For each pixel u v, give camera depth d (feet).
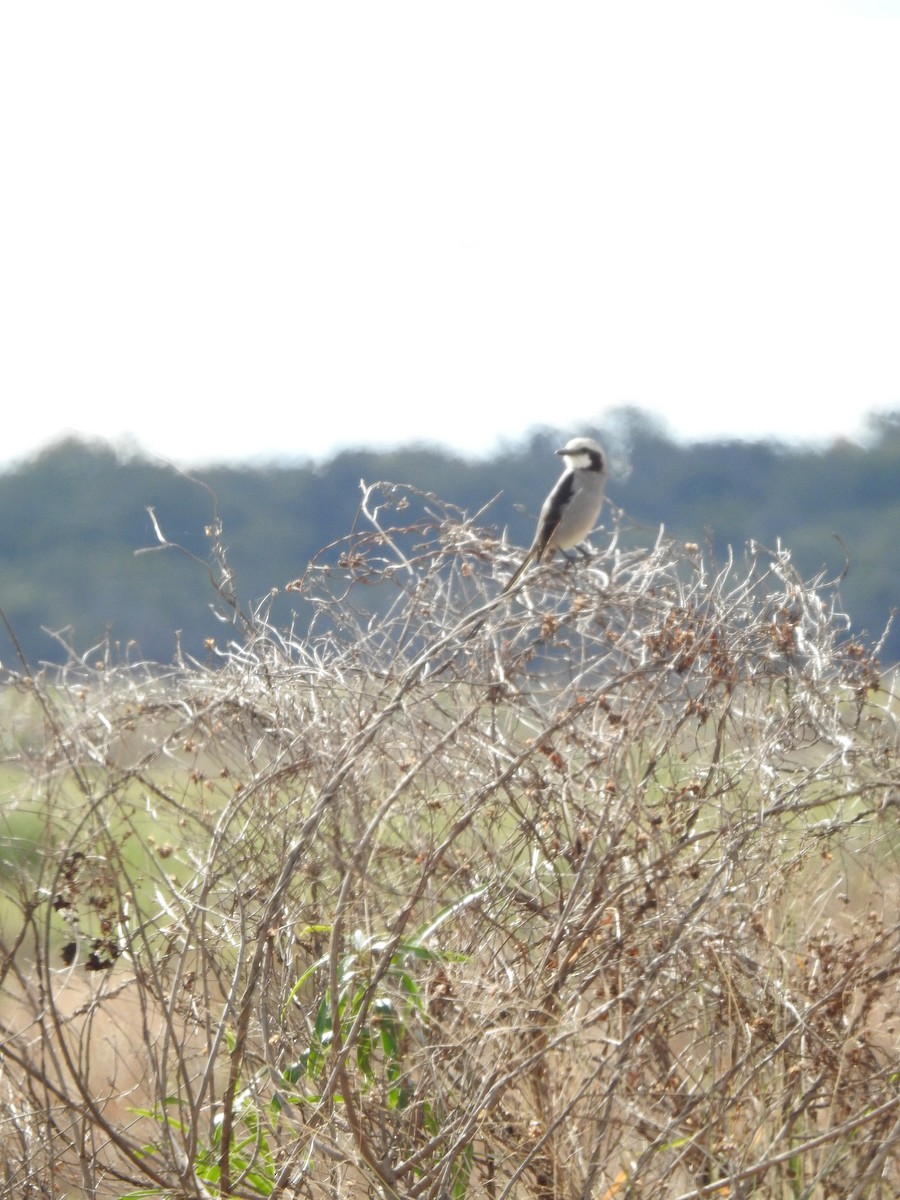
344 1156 41.27
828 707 46.16
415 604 50.42
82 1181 44.37
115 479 351.87
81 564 329.11
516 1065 41.22
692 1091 42.04
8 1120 45.16
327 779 43.68
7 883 45.75
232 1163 44.21
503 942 45.39
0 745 44.96
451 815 48.16
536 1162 41.22
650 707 44.80
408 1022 42.57
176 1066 46.75
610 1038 42.24
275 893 41.42
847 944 44.52
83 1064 48.26
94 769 46.32
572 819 46.44
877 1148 41.06
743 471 366.84
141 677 49.29
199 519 339.16
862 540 334.44
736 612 48.85
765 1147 41.22
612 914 43.68
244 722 48.49
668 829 46.16
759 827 43.06
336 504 348.38
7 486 359.46
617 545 57.72
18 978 42.93
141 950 45.50
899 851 47.50
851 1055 42.65
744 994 43.73
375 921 44.86
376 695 47.03
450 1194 40.68
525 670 48.55
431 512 55.21
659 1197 40.29
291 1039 45.91
